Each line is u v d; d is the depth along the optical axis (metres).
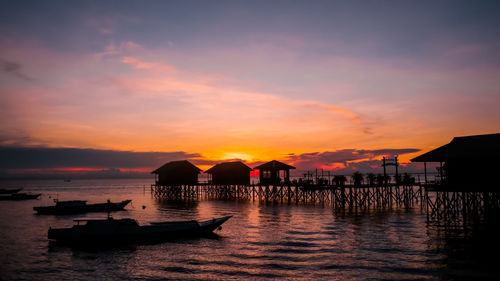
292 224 39.88
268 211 53.44
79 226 33.16
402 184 58.97
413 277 21.33
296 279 21.62
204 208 61.38
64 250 30.80
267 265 24.48
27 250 30.94
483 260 24.31
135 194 118.50
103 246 32.09
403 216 45.03
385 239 30.92
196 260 26.44
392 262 24.30
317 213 49.62
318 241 30.81
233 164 79.94
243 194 90.31
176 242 32.91
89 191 146.62
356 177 56.50
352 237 32.03
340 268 23.38
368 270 22.83
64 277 23.50
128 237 33.38
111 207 60.75
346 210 53.12
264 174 72.62
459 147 37.66
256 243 30.88
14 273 24.45
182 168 81.00
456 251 26.59
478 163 35.81
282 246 29.44
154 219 48.56
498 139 36.75
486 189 33.97
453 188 36.06
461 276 21.28
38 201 91.75
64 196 110.06
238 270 23.64
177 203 73.38
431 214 43.09
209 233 35.66
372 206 58.59
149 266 25.45
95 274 24.00
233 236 34.34
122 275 23.62
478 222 38.72
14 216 55.94
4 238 36.22
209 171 80.88
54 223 47.59
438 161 37.78
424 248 27.61
